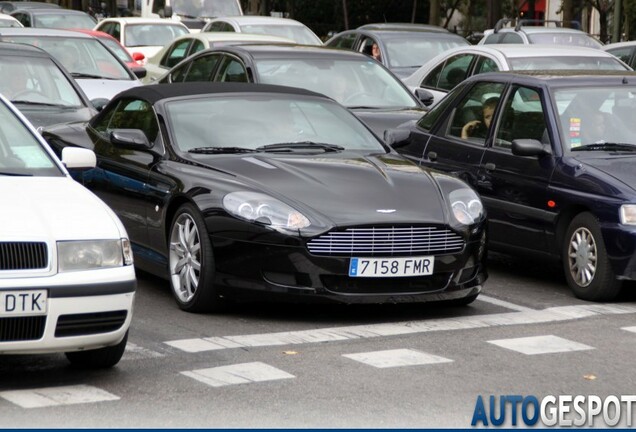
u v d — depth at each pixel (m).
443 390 10.35
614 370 11.18
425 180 13.71
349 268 12.67
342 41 31.52
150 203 14.16
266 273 12.73
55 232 10.01
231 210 12.85
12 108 12.09
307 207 12.79
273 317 13.26
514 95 16.05
